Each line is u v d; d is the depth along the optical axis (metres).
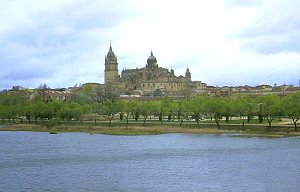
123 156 174.50
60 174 136.50
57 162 160.88
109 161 161.75
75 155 179.62
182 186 116.69
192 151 184.88
